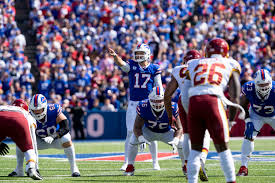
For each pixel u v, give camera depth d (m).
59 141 22.52
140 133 22.45
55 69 53.88
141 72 25.38
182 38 61.72
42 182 19.67
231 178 15.22
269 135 52.91
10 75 52.84
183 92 18.75
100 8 62.28
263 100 22.73
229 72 16.06
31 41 61.50
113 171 24.64
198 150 15.70
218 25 65.06
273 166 26.06
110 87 52.94
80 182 19.81
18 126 19.42
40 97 21.34
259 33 64.69
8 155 33.53
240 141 46.31
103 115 51.06
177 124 22.52
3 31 57.69
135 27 62.09
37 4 61.50
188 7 68.38
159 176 22.05
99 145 43.22
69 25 59.97
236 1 69.00
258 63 62.19
